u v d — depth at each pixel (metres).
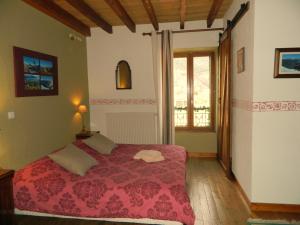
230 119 3.67
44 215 2.43
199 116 5.24
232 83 3.68
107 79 4.91
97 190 2.22
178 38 4.62
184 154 3.25
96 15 3.98
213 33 4.50
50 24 3.52
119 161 2.93
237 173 3.41
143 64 4.77
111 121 4.89
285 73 2.53
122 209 2.16
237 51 3.32
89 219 2.44
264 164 2.67
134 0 3.46
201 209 2.76
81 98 4.60
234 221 2.50
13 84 2.78
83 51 4.72
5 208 2.03
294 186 2.65
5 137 2.66
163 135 4.62
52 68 3.53
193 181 3.62
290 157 2.62
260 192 2.71
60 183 2.32
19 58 2.84
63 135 3.88
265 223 2.43
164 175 2.43
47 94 3.41
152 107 4.82
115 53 4.83
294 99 2.56
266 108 2.61
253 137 2.66
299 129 2.58
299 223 2.42
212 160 4.74
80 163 2.56
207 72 5.11
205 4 3.67
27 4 3.01
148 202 2.13
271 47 2.54
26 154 3.00
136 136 4.83
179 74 5.20
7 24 2.69
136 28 4.72
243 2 2.97
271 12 2.51
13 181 2.38
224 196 3.09
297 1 2.46
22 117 2.92
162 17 4.27
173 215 2.08
